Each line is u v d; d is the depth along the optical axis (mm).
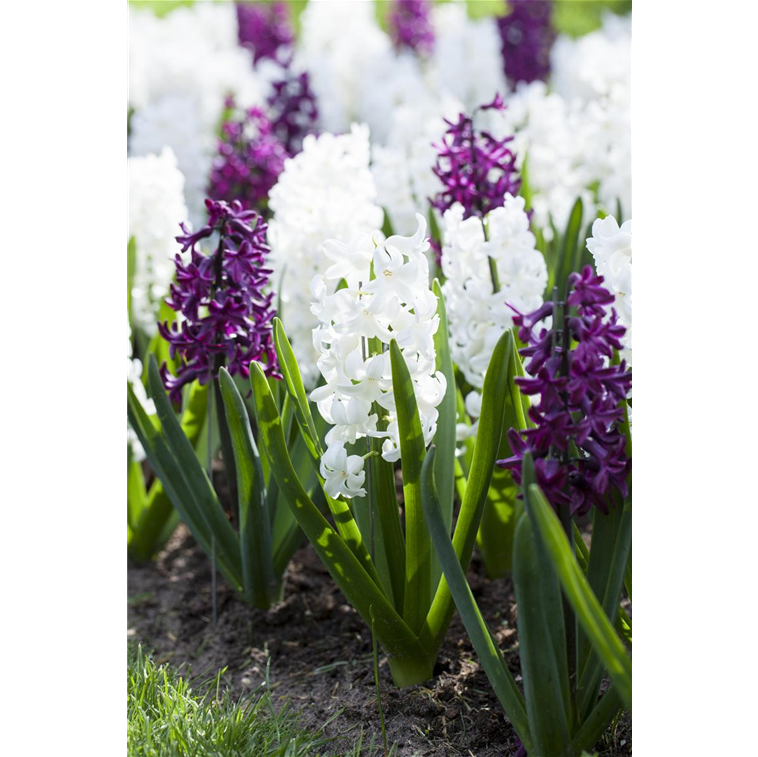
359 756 2053
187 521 2734
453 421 2232
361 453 2246
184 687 2238
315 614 2775
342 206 2689
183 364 2566
